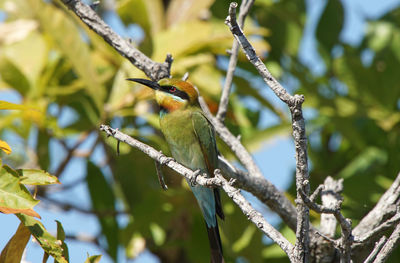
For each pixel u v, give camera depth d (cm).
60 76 1216
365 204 1116
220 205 923
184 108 1016
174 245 1140
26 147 1195
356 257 898
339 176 1213
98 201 1179
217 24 1260
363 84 1258
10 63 1112
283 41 1285
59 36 1045
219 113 987
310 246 923
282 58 1295
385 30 1309
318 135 1297
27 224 652
